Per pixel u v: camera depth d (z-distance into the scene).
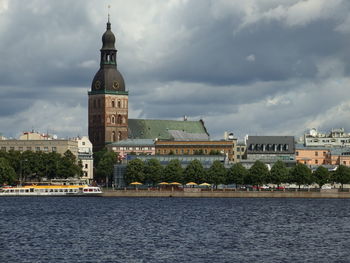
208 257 154.75
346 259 153.62
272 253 160.00
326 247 168.62
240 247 167.88
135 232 195.25
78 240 178.38
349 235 191.62
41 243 172.88
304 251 162.88
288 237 186.25
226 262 149.62
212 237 185.00
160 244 171.88
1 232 193.50
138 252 160.25
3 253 158.50
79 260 150.88
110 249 164.25
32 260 150.62
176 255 156.88
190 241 177.12
